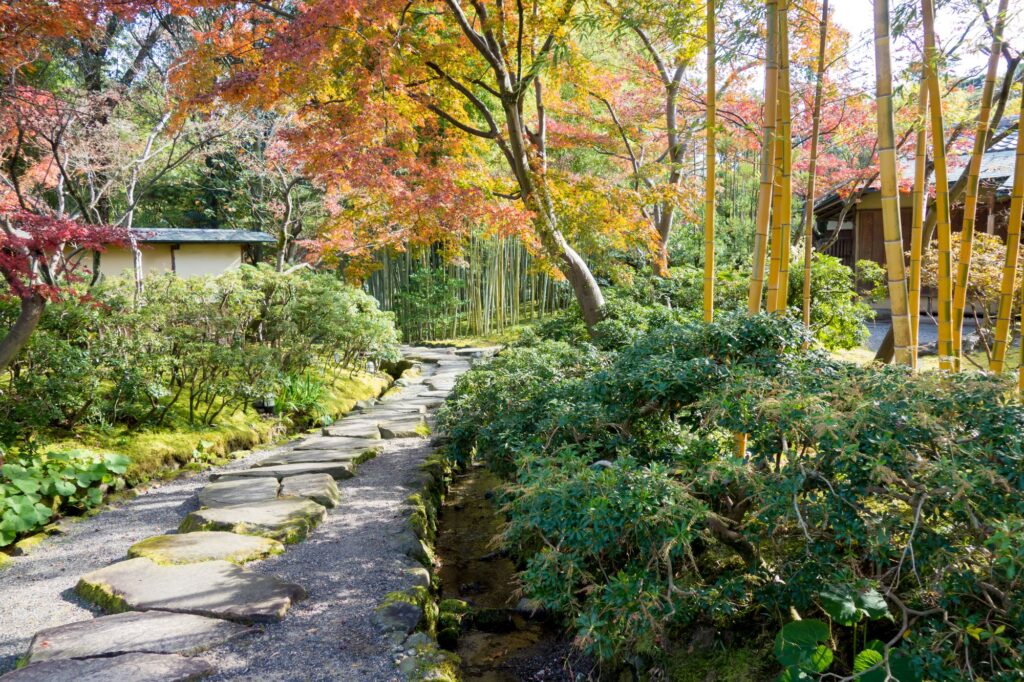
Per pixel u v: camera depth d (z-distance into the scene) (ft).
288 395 24.08
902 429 7.03
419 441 21.84
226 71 21.03
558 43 22.25
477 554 14.74
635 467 8.52
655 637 8.37
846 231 44.45
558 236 23.75
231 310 22.99
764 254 10.93
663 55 31.89
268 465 18.35
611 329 20.92
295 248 49.42
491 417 16.40
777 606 8.06
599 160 44.62
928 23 10.39
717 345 10.14
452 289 50.24
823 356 9.72
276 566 11.80
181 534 12.97
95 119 23.66
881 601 7.06
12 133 18.20
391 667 8.65
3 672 8.67
